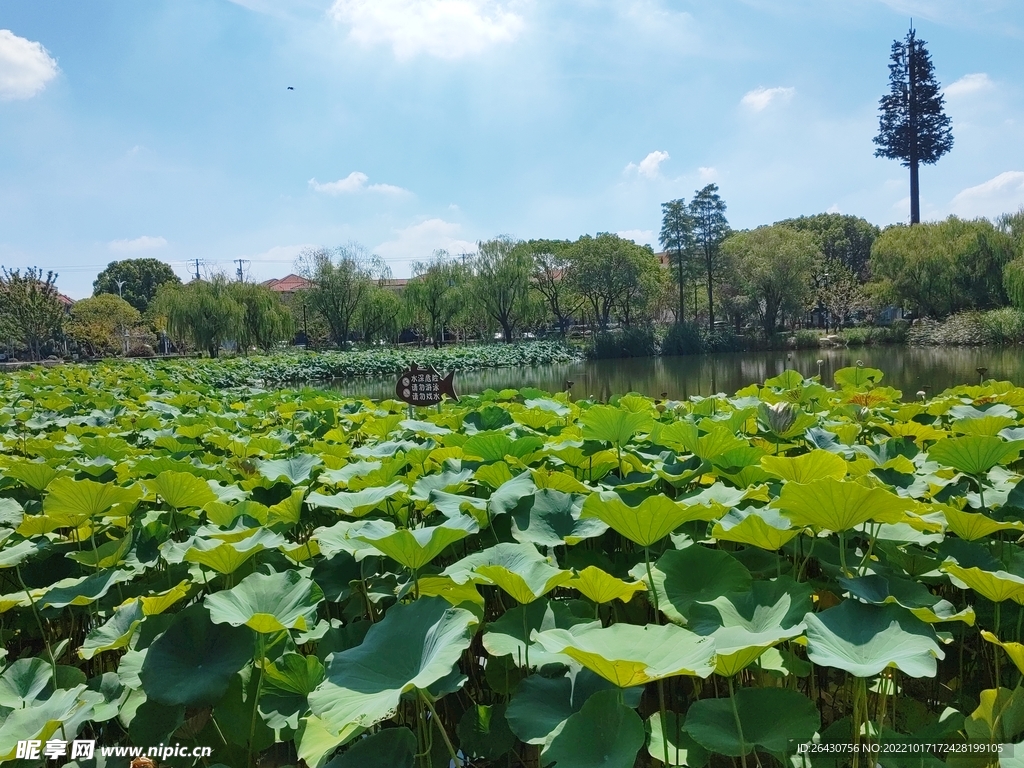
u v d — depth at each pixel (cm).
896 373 1908
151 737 195
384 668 179
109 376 1434
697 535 267
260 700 208
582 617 220
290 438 502
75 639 302
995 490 292
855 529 246
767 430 402
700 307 5147
